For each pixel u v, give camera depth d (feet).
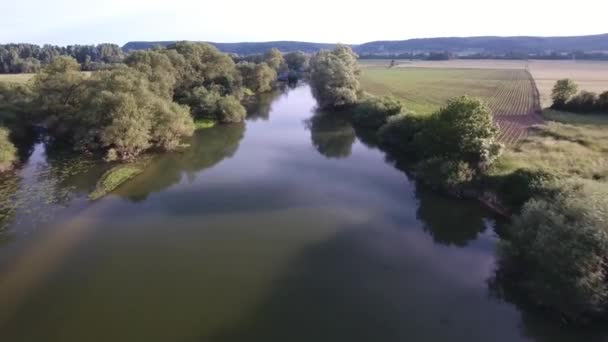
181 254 88.53
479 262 86.89
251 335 65.05
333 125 221.25
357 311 71.10
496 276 81.56
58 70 190.49
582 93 211.00
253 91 348.18
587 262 63.10
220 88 262.26
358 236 97.30
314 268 83.87
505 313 70.59
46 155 156.25
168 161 154.92
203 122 218.79
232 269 83.15
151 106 163.12
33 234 95.40
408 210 111.86
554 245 68.03
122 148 150.30
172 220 104.37
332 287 77.66
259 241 94.27
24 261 84.33
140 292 75.46
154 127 162.09
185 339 64.03
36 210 108.37
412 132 160.86
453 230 100.73
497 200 109.91
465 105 122.11
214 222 103.35
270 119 239.50
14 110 177.58
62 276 79.92
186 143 181.68
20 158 150.82
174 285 77.77
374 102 217.56
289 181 133.69
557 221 70.38
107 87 159.74
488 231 100.53
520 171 104.88
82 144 153.99
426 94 285.02
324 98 260.62
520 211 94.58
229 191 124.47
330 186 129.39
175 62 249.96
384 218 106.83
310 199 118.62
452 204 114.73
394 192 124.57
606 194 74.18
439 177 122.21
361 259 87.51
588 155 126.82
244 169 146.20
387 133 176.96
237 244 92.94
